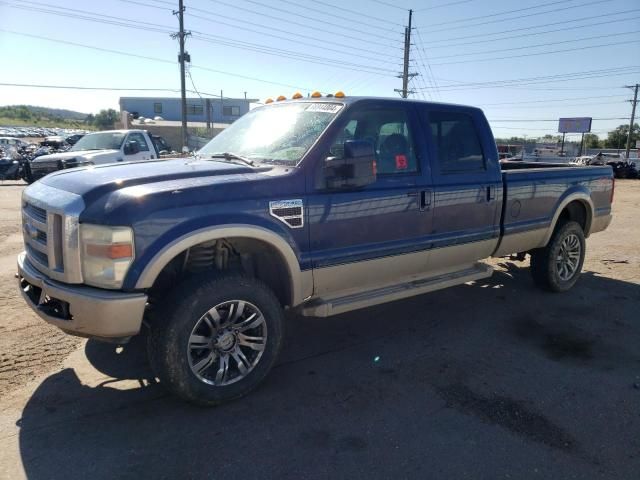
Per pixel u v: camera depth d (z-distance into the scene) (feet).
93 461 9.40
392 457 9.66
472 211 15.85
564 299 19.26
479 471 9.30
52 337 14.73
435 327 16.31
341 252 12.84
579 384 12.67
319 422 10.82
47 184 11.91
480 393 12.15
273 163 12.71
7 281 19.71
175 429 10.46
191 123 171.22
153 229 10.08
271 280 12.85
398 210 13.87
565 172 19.11
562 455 9.82
